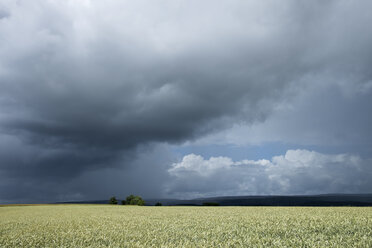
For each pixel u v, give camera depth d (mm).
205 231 13117
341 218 16641
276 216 19891
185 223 17094
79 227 15961
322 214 20531
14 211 40312
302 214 21016
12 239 12039
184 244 9867
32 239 11828
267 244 9648
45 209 45125
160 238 11500
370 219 15641
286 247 9023
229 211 29500
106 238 11703
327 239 10219
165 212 30422
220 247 9430
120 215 26578
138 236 12016
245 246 9430
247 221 17031
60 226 16828
